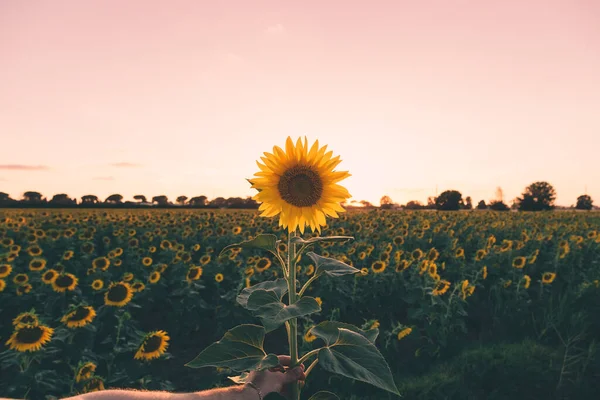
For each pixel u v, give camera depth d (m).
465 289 6.38
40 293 7.51
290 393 1.66
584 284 7.30
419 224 17.30
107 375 5.05
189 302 7.45
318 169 1.91
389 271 8.23
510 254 9.38
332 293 7.31
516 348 5.67
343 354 1.53
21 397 4.24
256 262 8.16
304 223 1.89
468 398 4.81
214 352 1.56
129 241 12.82
